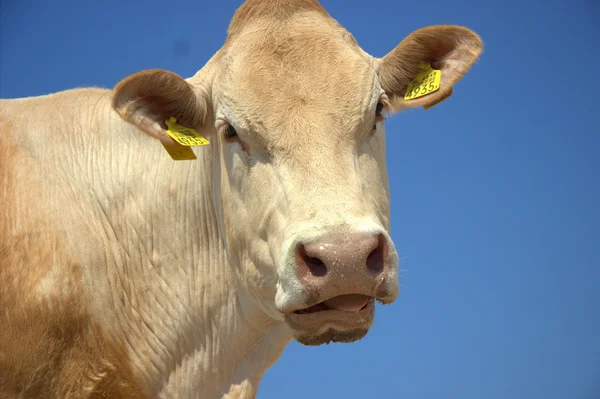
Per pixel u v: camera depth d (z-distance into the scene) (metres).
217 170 6.05
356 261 4.37
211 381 6.28
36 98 6.83
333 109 5.05
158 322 6.22
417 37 5.77
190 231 6.30
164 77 5.51
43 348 5.75
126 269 6.21
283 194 4.94
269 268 5.20
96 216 6.23
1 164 6.14
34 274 5.80
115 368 6.05
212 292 6.25
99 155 6.46
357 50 5.80
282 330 6.28
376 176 5.27
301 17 5.65
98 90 7.02
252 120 5.15
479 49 5.65
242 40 5.62
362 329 4.72
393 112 6.06
